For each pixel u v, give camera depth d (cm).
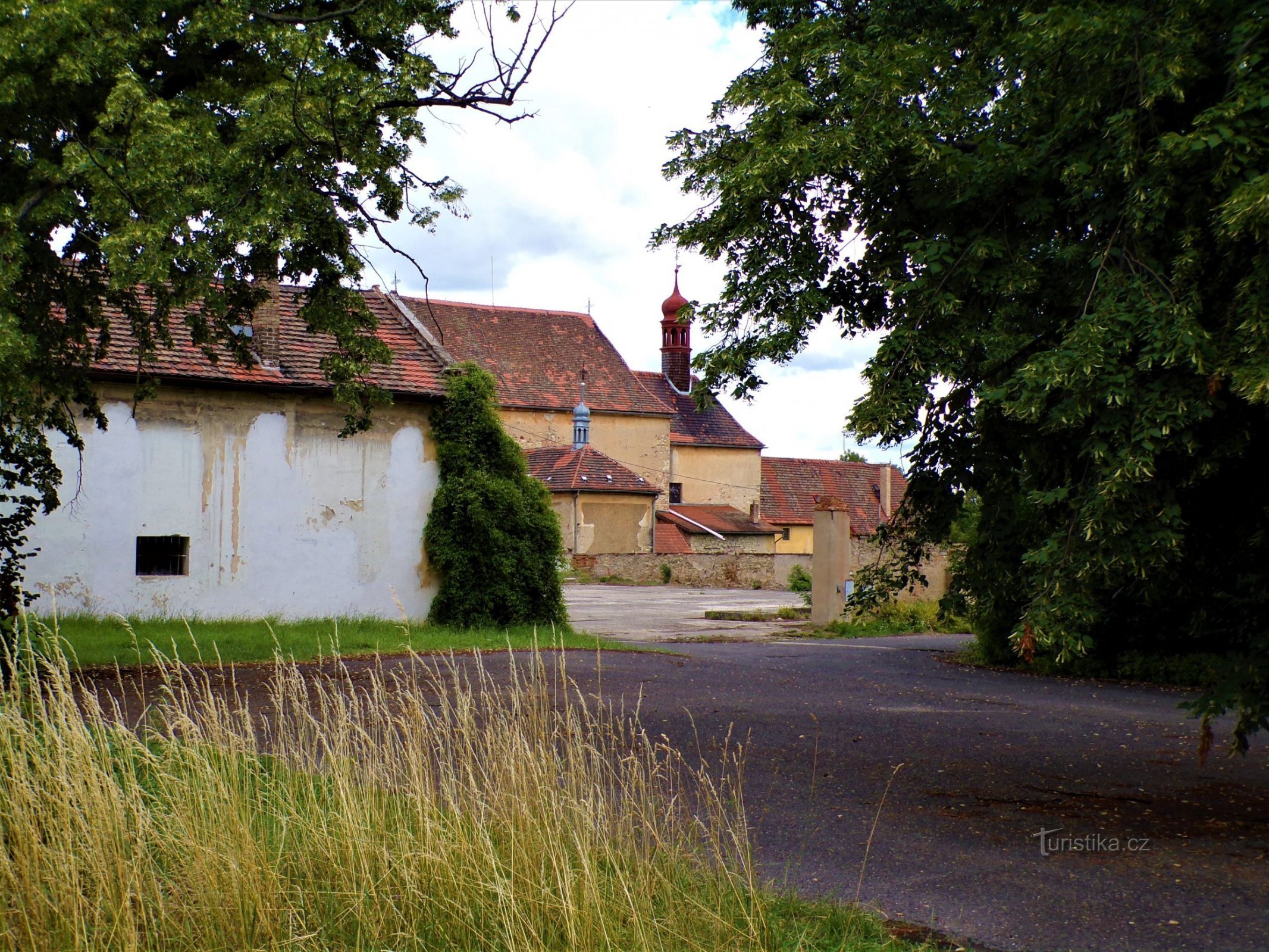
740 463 6831
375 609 2017
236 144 1039
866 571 759
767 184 679
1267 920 507
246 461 1906
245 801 497
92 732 503
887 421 632
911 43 771
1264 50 557
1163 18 600
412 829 499
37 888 425
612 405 6000
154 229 937
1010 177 649
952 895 539
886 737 1004
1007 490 687
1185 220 584
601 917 415
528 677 1205
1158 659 1526
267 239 1036
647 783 570
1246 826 688
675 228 752
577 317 6341
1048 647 559
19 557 1269
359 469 2011
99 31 961
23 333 974
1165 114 611
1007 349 621
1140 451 532
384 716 559
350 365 1330
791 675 1509
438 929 443
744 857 518
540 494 2097
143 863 446
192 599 1848
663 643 2039
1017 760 907
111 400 1780
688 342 7144
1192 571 653
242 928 427
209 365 1866
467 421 2083
